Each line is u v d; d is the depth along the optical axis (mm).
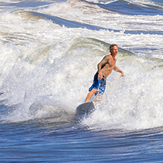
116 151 12750
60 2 141875
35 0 149000
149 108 19281
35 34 59969
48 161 11367
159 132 15930
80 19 99125
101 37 61000
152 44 51438
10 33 59031
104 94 22688
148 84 21500
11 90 32906
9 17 80188
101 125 18875
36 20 79625
